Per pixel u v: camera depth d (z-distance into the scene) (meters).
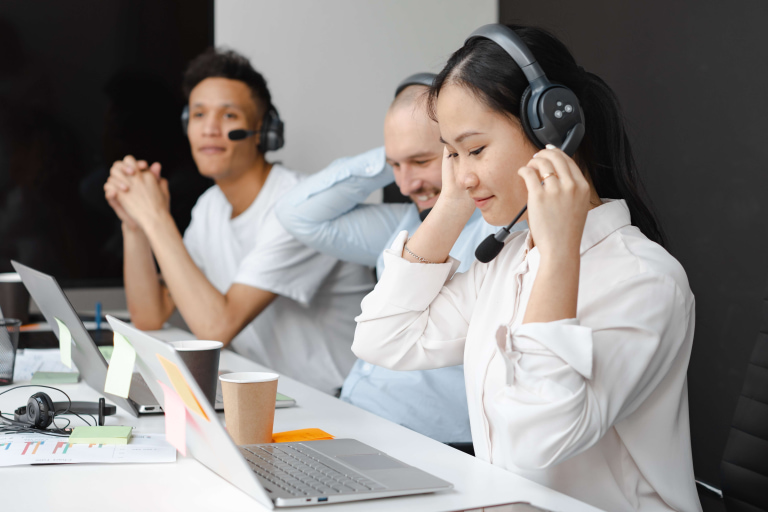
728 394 1.75
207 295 2.03
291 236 2.11
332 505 0.78
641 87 2.00
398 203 2.20
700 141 1.80
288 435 1.06
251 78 2.40
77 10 2.57
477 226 1.65
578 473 0.95
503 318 1.04
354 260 2.13
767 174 1.63
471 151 0.99
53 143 2.57
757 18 1.65
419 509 0.77
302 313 2.33
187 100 2.63
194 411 0.83
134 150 2.65
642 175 1.98
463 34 2.99
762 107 1.64
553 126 0.94
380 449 1.01
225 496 0.81
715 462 1.79
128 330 0.92
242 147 2.38
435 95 1.04
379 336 1.17
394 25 2.91
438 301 1.18
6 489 0.82
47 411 1.05
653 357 0.90
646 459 0.97
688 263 1.85
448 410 1.56
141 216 2.06
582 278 0.95
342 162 2.00
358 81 2.90
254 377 1.04
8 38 2.51
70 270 2.61
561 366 0.83
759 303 1.66
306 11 2.83
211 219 2.52
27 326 2.18
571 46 2.29
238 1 2.76
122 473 0.88
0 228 2.54
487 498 0.81
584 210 0.87
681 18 1.86
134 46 2.63
